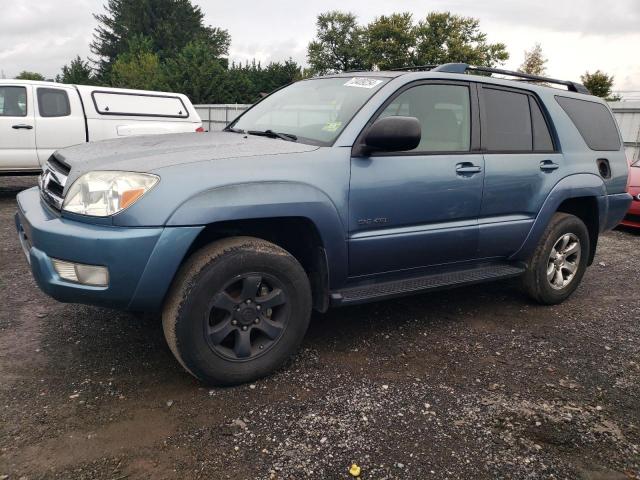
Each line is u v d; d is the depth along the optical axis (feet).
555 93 13.65
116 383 8.82
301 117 11.19
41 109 27.91
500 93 12.25
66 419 7.75
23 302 12.23
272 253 8.68
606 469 7.23
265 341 9.08
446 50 135.33
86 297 7.89
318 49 179.83
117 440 7.34
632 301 14.61
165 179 7.78
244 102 137.28
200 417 7.96
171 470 6.79
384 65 139.33
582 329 12.30
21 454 6.95
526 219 12.40
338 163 9.26
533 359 10.55
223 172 8.18
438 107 11.01
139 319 11.38
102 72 229.86
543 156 12.67
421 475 6.91
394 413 8.30
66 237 7.75
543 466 7.23
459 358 10.41
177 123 32.27
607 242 22.66
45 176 9.95
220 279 8.24
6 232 19.49
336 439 7.57
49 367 9.25
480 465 7.18
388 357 10.28
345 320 12.05
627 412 8.70
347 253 9.59
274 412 8.18
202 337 8.29
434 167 10.43
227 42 237.25
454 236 10.99
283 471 6.86
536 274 13.16
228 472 6.80
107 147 9.78
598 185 13.80
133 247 7.58
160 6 219.41
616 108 44.09
